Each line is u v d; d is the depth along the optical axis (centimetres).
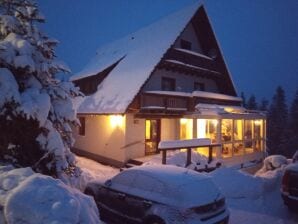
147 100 1655
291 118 5175
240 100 2294
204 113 1819
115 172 1483
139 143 1673
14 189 548
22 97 855
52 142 886
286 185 873
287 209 918
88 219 542
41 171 912
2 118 851
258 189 1052
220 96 2089
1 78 828
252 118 2097
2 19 942
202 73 2078
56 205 509
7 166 732
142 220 661
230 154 1909
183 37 2081
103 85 2041
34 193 527
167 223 600
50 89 977
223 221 642
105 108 1708
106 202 785
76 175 1032
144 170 735
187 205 597
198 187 650
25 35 980
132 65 1958
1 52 862
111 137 1709
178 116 1808
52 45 1022
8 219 507
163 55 1748
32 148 907
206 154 1823
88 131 1942
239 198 1023
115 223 760
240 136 2033
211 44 2184
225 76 2239
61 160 927
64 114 991
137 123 1667
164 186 656
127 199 713
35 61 940
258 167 2172
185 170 745
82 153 1988
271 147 5122
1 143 873
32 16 1015
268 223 797
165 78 1933
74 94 1055
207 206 620
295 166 880
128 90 1681
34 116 838
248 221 810
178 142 1370
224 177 1119
